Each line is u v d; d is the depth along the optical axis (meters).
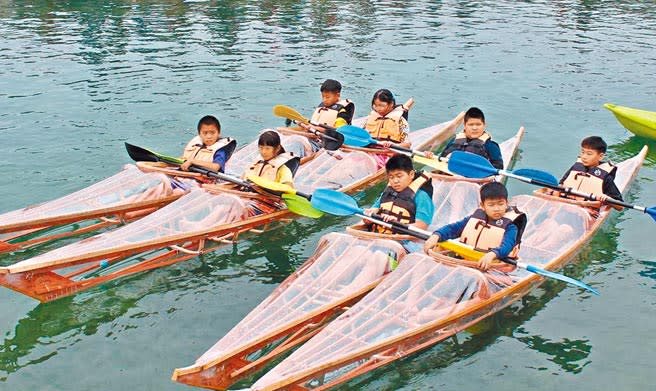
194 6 19.75
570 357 5.15
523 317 5.67
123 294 6.05
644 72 13.26
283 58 14.20
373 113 8.86
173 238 6.50
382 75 13.05
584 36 16.42
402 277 5.49
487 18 18.81
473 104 11.51
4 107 10.87
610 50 15.00
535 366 5.05
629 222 7.44
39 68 13.09
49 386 4.83
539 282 6.07
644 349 5.24
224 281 6.29
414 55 14.55
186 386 4.83
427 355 5.16
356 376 4.80
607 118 10.91
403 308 5.22
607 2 21.56
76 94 11.62
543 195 7.09
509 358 5.14
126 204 7.20
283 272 6.46
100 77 12.61
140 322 5.64
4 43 14.97
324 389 4.66
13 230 6.58
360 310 5.18
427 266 5.54
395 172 6.20
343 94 11.88
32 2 19.78
